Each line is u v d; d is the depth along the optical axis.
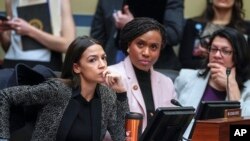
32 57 8.91
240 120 4.88
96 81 5.79
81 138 5.74
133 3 9.07
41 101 5.68
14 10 9.05
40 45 8.95
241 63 7.50
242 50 7.48
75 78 5.86
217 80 7.42
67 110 5.75
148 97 6.71
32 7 9.01
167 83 7.00
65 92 5.76
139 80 6.74
